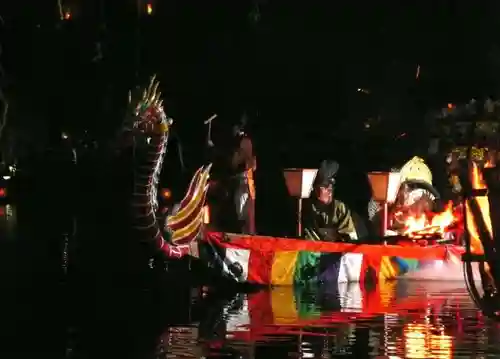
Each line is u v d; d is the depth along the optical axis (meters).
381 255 13.53
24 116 20.58
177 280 12.74
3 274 13.41
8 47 20.94
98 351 7.85
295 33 23.16
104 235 12.84
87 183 13.07
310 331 8.82
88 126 19.81
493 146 8.07
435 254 13.69
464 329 8.90
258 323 9.34
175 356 7.53
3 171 19.61
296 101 23.23
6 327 9.10
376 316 9.88
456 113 19.34
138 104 12.06
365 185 20.52
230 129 21.47
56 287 12.50
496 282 7.62
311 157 21.69
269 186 20.52
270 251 12.96
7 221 17.69
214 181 15.24
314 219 13.90
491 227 7.61
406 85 22.28
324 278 13.22
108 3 20.20
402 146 20.91
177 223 12.58
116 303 11.12
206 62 22.98
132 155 12.44
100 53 20.19
